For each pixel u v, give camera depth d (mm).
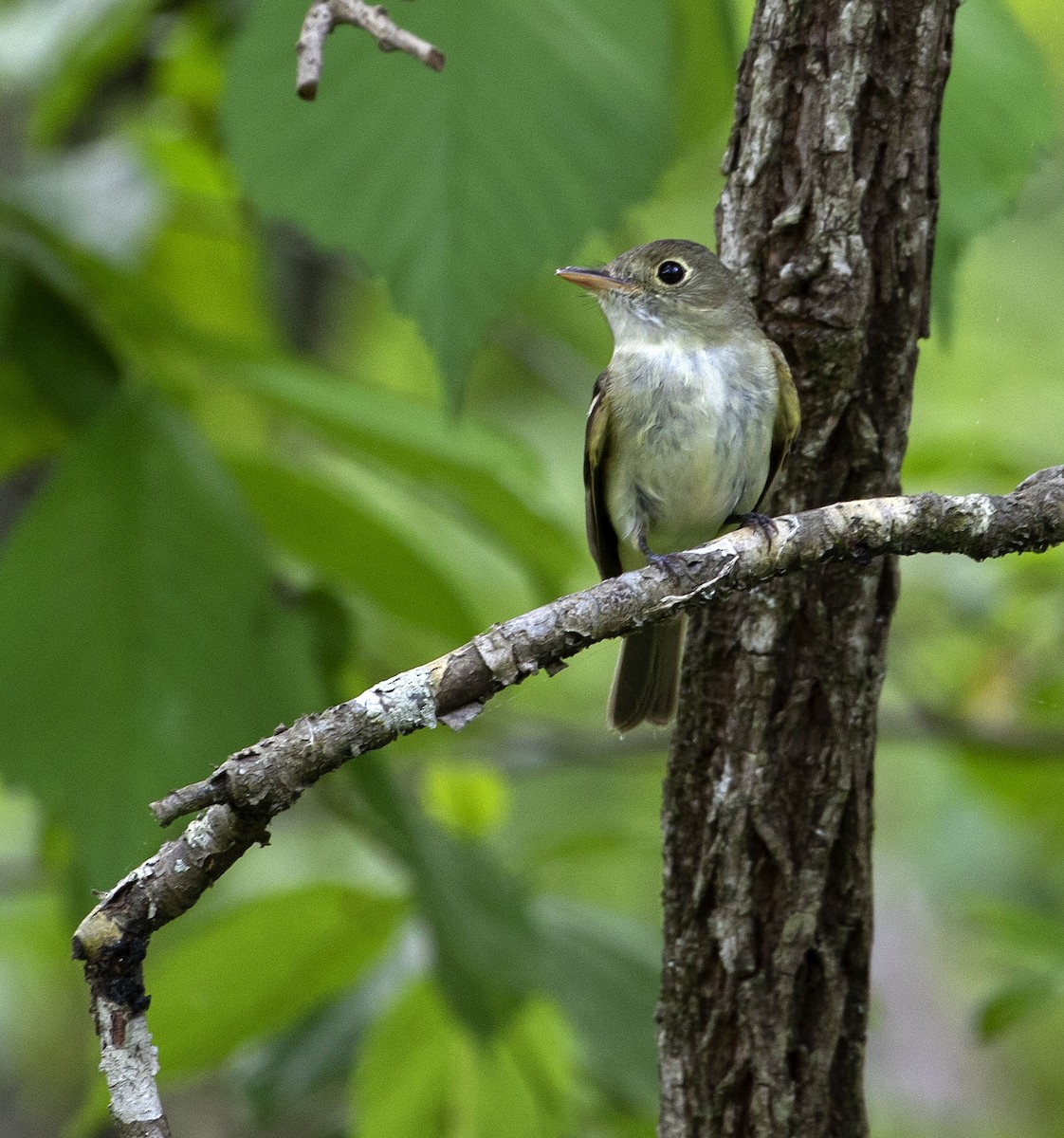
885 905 16297
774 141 6012
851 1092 5988
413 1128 9250
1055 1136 14938
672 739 6172
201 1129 12008
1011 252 16672
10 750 7664
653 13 7934
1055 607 12016
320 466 11594
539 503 9344
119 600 7871
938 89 5961
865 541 5758
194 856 5082
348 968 8820
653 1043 9016
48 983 14562
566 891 14633
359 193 7703
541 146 7715
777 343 6191
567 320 13477
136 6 11156
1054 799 12172
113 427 8164
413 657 13531
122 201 10000
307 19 5254
